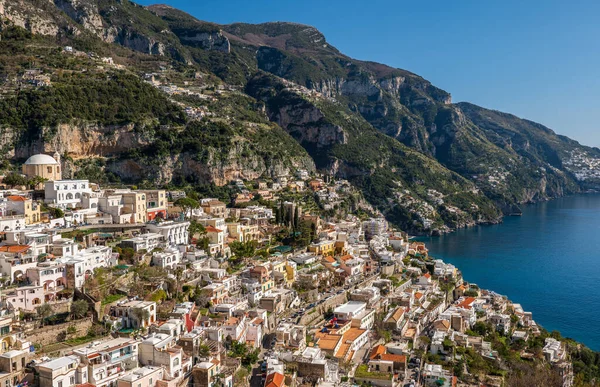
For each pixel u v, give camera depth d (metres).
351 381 151.25
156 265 180.50
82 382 110.88
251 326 156.25
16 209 188.00
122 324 138.00
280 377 132.25
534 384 176.25
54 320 130.75
